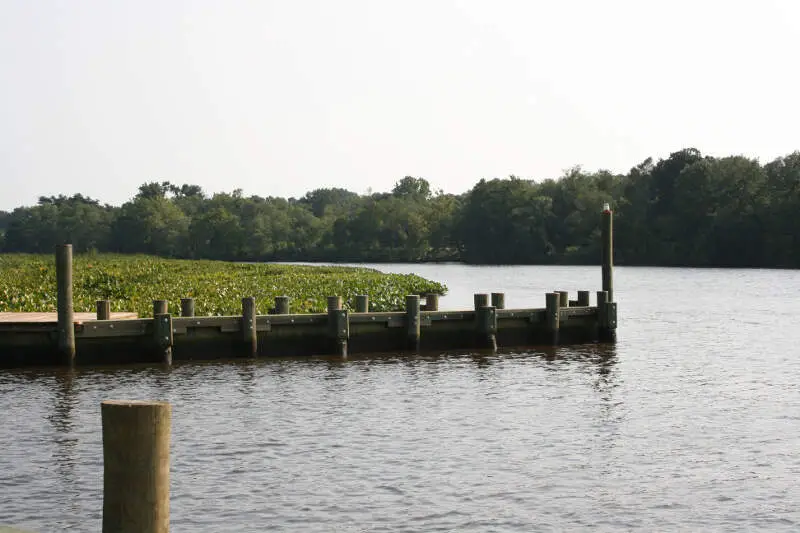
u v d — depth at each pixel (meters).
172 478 15.27
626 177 158.12
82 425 19.12
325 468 15.95
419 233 177.25
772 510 13.80
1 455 16.69
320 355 29.19
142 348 26.92
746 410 21.17
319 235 197.62
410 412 20.84
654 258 131.88
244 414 20.47
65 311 25.56
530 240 152.88
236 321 27.98
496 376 25.97
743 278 90.38
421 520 13.26
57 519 13.25
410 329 30.08
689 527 13.08
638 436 18.48
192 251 192.25
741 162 129.25
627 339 35.34
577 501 14.20
